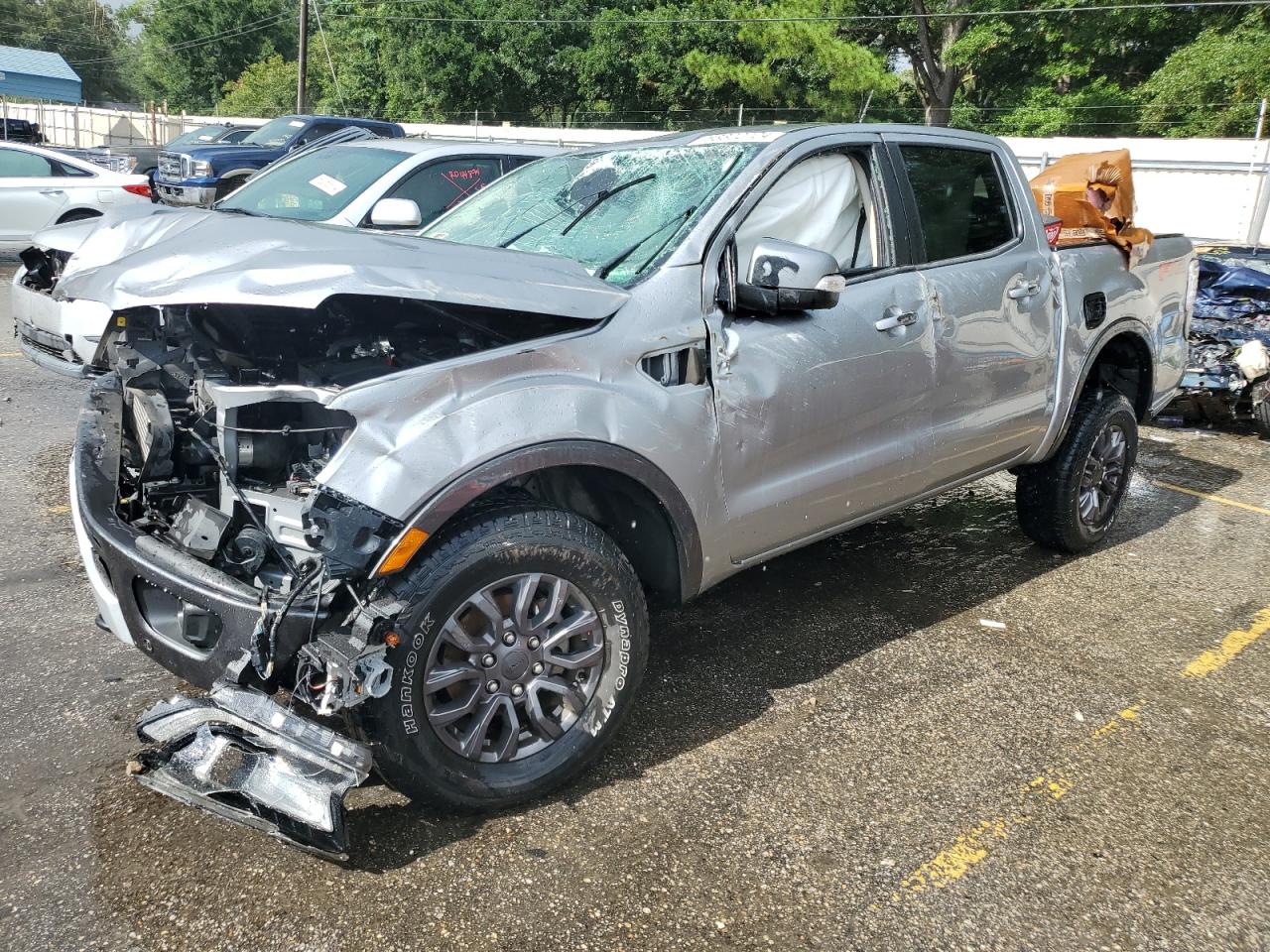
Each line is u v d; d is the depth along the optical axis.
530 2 39.41
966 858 2.82
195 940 2.42
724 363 3.22
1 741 3.20
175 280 2.83
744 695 3.68
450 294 2.71
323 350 3.16
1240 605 4.66
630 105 40.06
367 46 43.69
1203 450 7.78
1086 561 5.16
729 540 3.35
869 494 3.82
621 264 3.32
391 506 2.54
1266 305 8.13
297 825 2.44
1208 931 2.58
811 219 3.74
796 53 33.19
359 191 7.18
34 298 6.49
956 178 4.24
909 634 4.24
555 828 2.88
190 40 62.19
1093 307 4.76
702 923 2.54
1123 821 3.01
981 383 4.17
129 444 3.43
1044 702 3.71
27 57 60.47
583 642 3.00
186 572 2.66
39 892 2.56
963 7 33.69
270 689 2.59
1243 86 29.50
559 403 2.81
